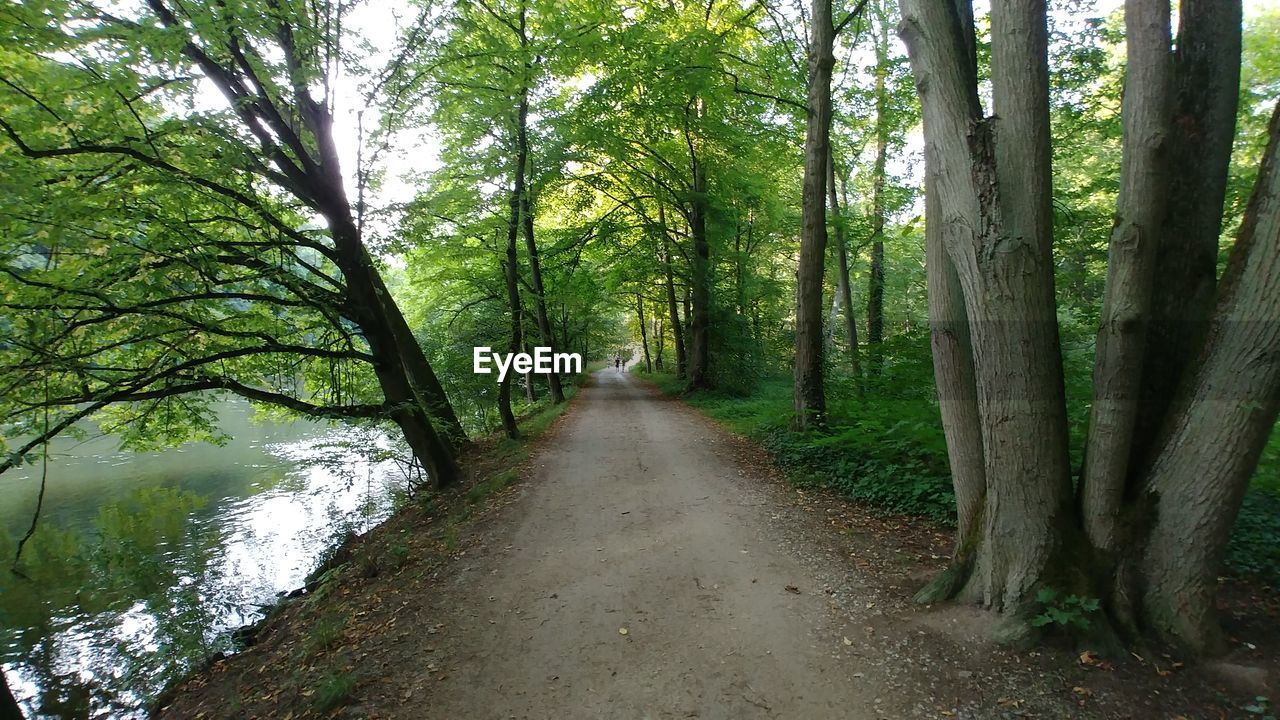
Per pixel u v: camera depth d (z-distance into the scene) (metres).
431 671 4.05
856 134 16.02
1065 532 3.66
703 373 21.20
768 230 22.77
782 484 8.35
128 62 5.74
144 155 6.43
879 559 5.37
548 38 11.43
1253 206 3.10
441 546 6.76
